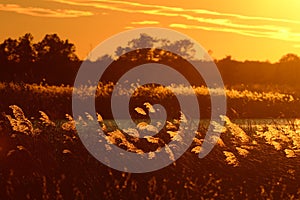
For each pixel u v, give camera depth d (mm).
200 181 12844
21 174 13242
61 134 17281
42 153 14453
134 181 11961
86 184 12133
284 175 13781
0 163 13883
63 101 36406
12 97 35188
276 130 17094
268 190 12727
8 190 11688
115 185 11734
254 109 39250
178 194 11672
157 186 12148
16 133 16750
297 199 11953
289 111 39562
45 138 16281
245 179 13500
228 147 16359
